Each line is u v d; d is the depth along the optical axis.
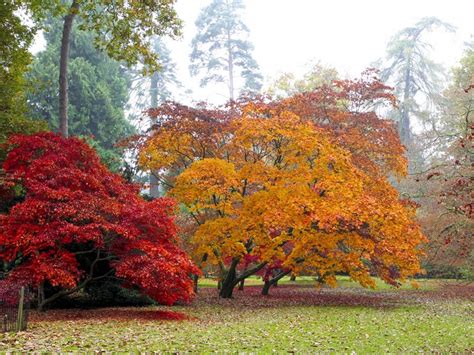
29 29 19.44
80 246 15.83
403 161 21.81
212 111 21.42
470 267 25.53
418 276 36.72
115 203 13.54
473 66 31.34
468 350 9.86
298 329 12.05
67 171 13.53
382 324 13.38
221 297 21.39
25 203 12.48
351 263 17.77
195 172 18.42
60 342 9.20
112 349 8.72
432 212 27.19
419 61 46.34
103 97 36.75
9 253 12.78
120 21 19.17
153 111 21.50
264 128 18.02
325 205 16.56
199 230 18.83
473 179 12.88
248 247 20.78
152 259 13.14
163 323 12.71
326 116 22.81
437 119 35.59
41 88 21.72
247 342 9.95
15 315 10.78
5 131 18.02
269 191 18.05
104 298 16.94
